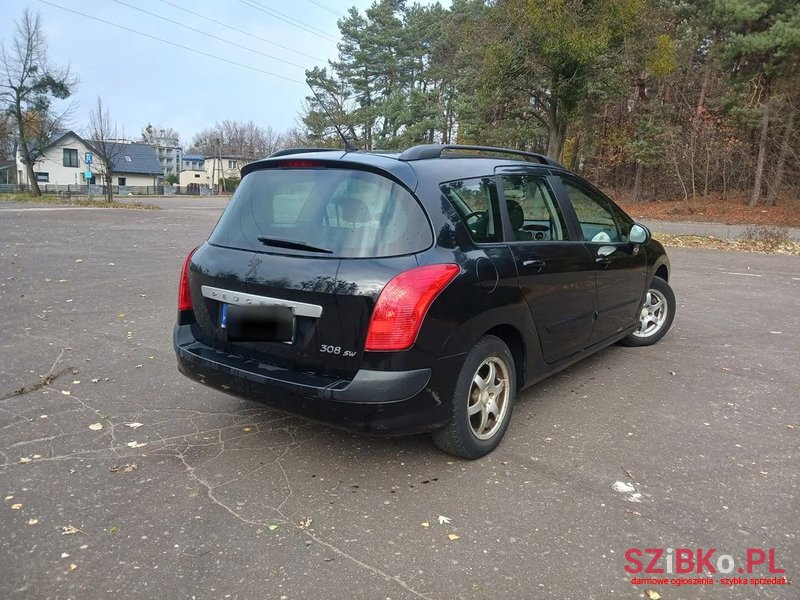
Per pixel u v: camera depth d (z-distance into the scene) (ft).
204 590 8.03
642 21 67.97
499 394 12.08
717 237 59.26
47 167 225.56
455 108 104.94
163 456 11.71
